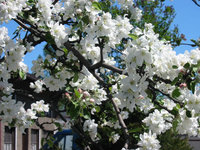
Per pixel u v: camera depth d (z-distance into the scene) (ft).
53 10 10.47
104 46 9.43
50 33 9.18
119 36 9.32
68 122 13.51
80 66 10.16
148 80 8.15
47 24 8.91
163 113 11.30
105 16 8.26
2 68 8.73
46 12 9.21
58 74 10.88
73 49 9.52
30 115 11.78
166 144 23.57
